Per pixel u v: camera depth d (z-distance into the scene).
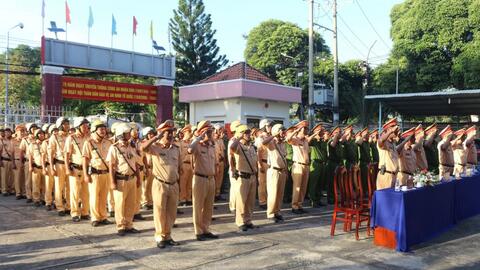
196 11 33.59
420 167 10.19
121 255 6.17
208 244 6.77
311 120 18.66
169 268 5.60
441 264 5.90
